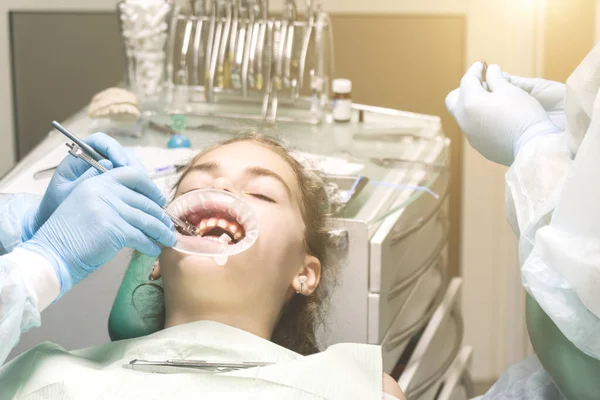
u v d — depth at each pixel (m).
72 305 1.92
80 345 1.95
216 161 1.66
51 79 3.17
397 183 2.11
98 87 3.17
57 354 1.43
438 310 2.27
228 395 1.34
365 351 1.50
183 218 1.56
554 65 2.75
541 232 1.19
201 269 1.51
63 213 1.40
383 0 3.02
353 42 3.07
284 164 1.70
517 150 1.38
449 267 3.21
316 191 1.78
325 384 1.37
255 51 2.59
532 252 1.23
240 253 1.53
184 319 1.55
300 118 2.53
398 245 1.99
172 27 2.64
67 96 3.18
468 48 3.02
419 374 2.08
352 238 1.82
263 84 2.59
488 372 3.28
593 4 2.65
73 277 1.39
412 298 2.17
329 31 2.60
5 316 1.25
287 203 1.63
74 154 1.51
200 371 1.41
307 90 2.57
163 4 2.62
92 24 3.10
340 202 1.91
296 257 1.65
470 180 3.13
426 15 3.01
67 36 3.12
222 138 1.99
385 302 1.92
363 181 2.07
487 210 3.15
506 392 1.51
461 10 2.99
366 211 1.94
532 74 2.83
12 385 1.37
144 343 1.47
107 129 2.46
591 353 1.19
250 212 1.54
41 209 1.61
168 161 2.22
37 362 1.40
